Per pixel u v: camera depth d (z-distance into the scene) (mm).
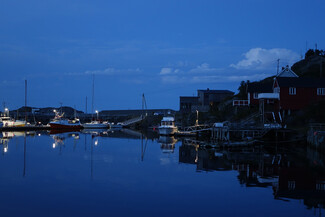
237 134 55594
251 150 40406
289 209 14680
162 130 70000
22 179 21047
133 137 64625
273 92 62812
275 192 17734
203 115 83375
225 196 16875
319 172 24125
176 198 16469
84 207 14898
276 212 14250
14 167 25828
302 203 15648
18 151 37500
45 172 23578
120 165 27125
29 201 15867
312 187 19000
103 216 13672
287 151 39406
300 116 55094
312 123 48781
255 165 27453
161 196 16844
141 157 32500
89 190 18078
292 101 57125
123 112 157125
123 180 20812
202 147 43969
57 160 30047
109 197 16641
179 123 91438
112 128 115312
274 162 29359
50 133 78938
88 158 31547
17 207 14867
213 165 27312
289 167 26484
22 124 103688
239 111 69875
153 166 26609
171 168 25609
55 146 43844
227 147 43625
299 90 57406
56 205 15211
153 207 14914
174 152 37312
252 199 16328
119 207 14914
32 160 29969
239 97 77500
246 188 18688
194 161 29734
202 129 65688
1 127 94688
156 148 42156
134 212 14195
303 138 47781
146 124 116375
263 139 49344
